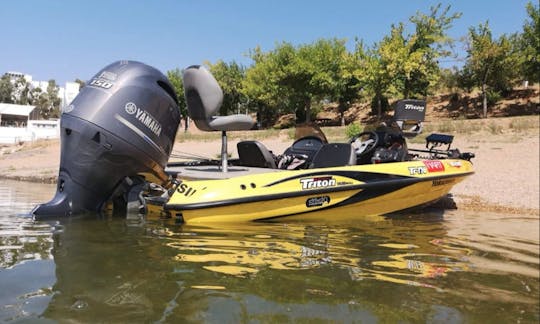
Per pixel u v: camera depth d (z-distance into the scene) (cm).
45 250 324
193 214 452
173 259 312
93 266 285
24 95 9525
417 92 3062
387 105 4016
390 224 540
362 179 565
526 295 276
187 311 215
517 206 749
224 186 472
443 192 701
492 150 1444
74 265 286
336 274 296
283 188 497
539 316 240
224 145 596
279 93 3972
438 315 235
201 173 575
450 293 273
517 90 4059
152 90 481
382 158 676
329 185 532
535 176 1042
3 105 6294
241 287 257
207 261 310
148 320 202
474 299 265
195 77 556
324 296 250
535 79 3244
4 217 467
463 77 3544
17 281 249
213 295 240
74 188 465
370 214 598
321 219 539
